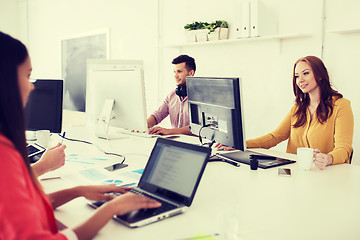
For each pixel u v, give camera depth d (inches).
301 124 84.7
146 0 175.8
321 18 111.3
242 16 120.5
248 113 135.1
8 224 25.9
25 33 285.6
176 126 125.5
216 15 142.3
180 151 47.0
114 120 96.7
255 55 130.3
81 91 228.7
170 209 40.9
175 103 124.4
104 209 36.5
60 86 80.0
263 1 126.1
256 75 131.0
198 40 140.9
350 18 105.3
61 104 80.4
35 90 81.2
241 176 58.2
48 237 27.3
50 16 256.8
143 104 88.4
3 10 279.3
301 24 116.6
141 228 37.6
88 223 34.8
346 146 70.9
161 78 171.9
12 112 29.2
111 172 59.9
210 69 147.3
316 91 83.0
